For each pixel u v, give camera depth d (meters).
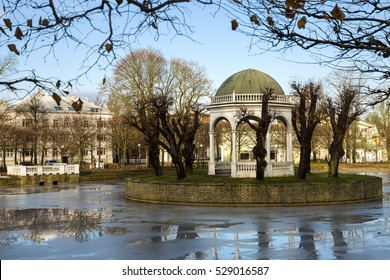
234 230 21.58
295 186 32.09
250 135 81.75
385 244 17.78
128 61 62.34
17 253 16.92
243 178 36.31
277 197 31.89
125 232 21.47
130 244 18.50
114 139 80.62
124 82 62.75
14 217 27.34
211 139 43.56
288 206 31.64
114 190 48.75
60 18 6.86
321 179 36.28
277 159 94.81
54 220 25.92
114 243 18.73
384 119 86.81
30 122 84.62
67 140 81.88
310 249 16.95
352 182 33.72
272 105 41.66
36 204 34.75
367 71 8.13
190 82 64.44
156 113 38.78
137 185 36.91
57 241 19.36
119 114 65.38
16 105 82.69
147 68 62.53
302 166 35.97
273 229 21.70
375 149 111.56
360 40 7.24
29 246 18.30
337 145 38.97
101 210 30.48
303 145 36.19
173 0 6.61
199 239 19.39
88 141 85.19
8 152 96.19
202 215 27.19
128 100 61.88
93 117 92.00
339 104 41.88
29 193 45.28
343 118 38.69
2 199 39.00
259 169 34.59
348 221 24.11
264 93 35.69
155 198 34.91
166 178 38.81
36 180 58.59
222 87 44.81
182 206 32.41
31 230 22.41
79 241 19.31
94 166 84.56
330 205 32.16
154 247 17.80
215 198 32.34
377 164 84.88
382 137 90.25
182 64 64.44
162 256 16.17
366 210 29.00
